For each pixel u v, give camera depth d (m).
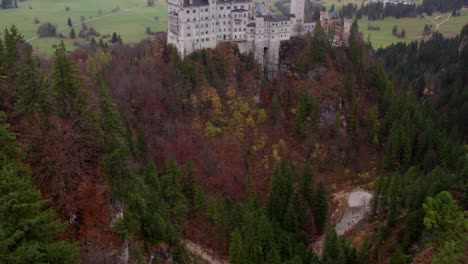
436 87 193.50
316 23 153.50
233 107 136.25
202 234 99.50
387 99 150.88
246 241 86.94
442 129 148.12
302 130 136.88
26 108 60.50
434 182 86.94
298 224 101.50
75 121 60.34
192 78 133.75
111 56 146.75
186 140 124.31
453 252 64.00
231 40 149.50
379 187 108.88
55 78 62.19
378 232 92.50
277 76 152.75
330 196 128.25
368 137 144.12
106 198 59.53
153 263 67.19
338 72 152.00
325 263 80.69
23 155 50.38
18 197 38.28
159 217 72.25
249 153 131.50
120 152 63.38
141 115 122.81
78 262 39.75
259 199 120.50
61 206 53.22
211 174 120.25
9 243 33.66
